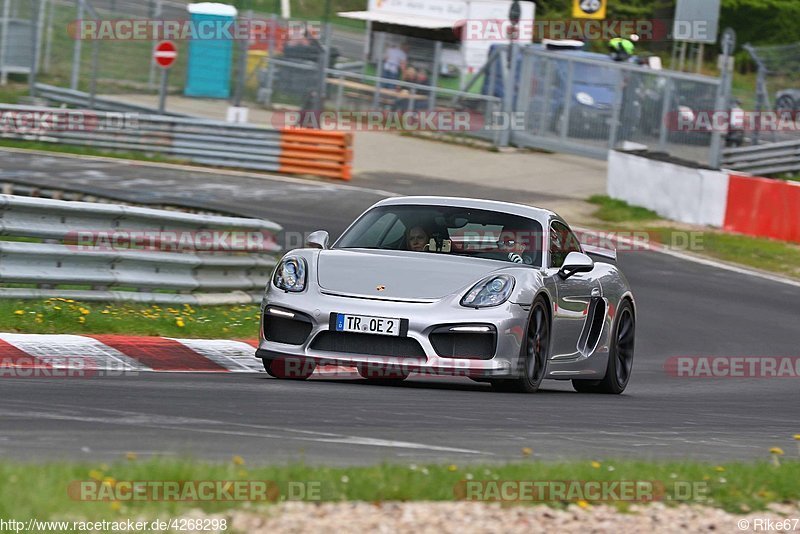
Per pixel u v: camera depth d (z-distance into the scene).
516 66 103.94
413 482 16.34
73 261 36.12
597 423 25.80
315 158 86.94
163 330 35.56
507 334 27.78
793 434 27.12
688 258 69.38
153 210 39.03
